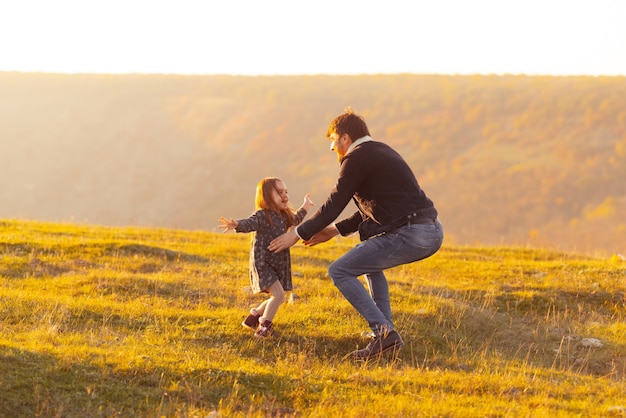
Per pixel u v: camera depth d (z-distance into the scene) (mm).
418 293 10281
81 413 5270
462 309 9352
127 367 6051
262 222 7465
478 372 7242
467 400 6113
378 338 7211
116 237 15805
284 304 9227
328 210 6918
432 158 69188
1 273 10398
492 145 69625
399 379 6637
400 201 6914
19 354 6039
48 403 5320
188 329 7879
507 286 11148
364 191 7004
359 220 7598
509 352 8391
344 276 7152
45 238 13984
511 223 56000
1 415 5070
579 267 12805
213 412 5406
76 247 12297
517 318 9750
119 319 8078
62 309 8031
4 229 15344
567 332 9203
